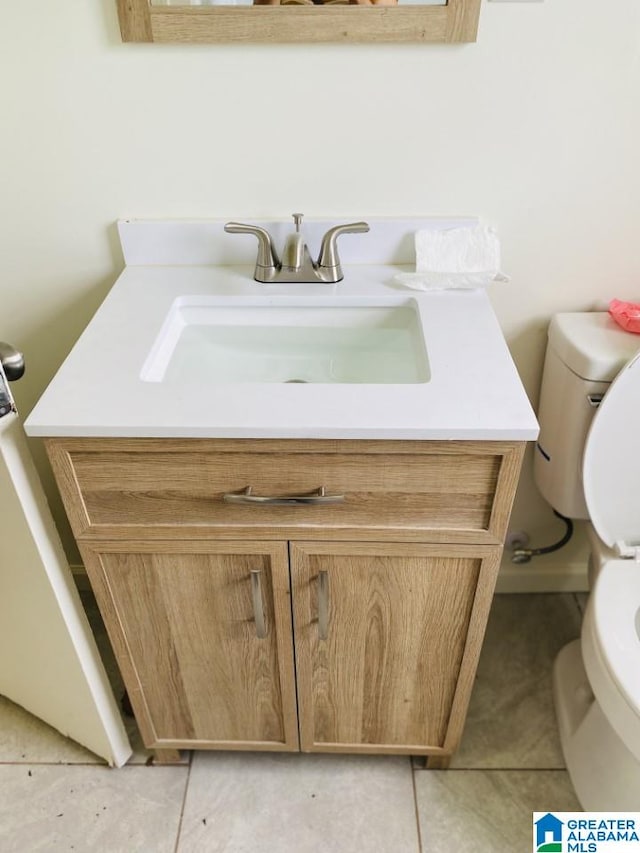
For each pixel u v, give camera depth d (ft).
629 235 3.96
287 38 3.34
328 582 3.35
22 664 4.24
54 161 3.75
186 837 4.13
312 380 3.61
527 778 4.40
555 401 4.10
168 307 3.59
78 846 4.09
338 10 3.26
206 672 3.83
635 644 3.46
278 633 3.59
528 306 4.25
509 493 2.97
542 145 3.68
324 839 4.11
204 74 3.48
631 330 3.91
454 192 3.86
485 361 3.13
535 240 4.00
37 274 4.17
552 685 4.92
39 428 2.76
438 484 2.97
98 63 3.44
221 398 2.88
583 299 4.21
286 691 3.89
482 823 4.17
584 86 3.49
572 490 4.22
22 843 4.11
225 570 3.34
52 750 4.62
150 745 4.28
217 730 4.19
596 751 4.03
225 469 2.94
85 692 3.98
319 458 2.89
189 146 3.71
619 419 3.69
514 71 3.46
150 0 3.25
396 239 3.93
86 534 3.20
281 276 3.81
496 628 5.38
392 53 3.41
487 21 3.32
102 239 4.02
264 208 3.93
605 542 4.05
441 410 2.81
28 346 4.46
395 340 3.76
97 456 2.92
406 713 4.00
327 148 3.72
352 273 3.93
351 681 3.83
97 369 3.07
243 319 3.78
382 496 3.02
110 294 3.73
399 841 4.09
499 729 4.68
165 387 2.95
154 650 3.72
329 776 4.43
